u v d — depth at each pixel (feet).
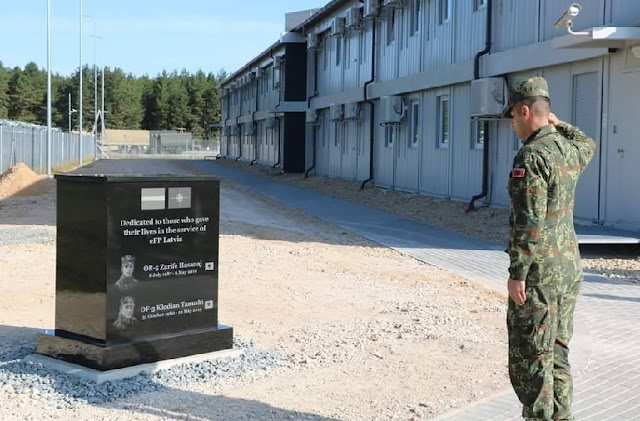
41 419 16.99
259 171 142.41
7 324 25.66
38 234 49.32
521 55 54.03
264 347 23.29
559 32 49.67
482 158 61.72
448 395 19.02
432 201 69.77
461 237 51.31
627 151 44.06
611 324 26.73
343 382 20.03
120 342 19.93
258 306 29.19
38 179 91.71
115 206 19.66
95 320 19.90
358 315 27.91
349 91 98.22
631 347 23.61
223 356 21.59
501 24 58.34
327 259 41.34
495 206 59.88
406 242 49.01
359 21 92.22
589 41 41.96
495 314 28.12
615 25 43.80
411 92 77.71
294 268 38.04
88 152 226.79
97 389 18.85
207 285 21.62
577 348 23.31
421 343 23.97
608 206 45.73
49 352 20.94
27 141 117.80
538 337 14.39
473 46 63.00
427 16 73.51
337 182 102.22
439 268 38.86
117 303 19.84
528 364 14.57
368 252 44.68
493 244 47.85
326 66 113.70
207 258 21.54
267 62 147.84
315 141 122.21
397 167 82.89
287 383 19.90
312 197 87.30
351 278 35.55
